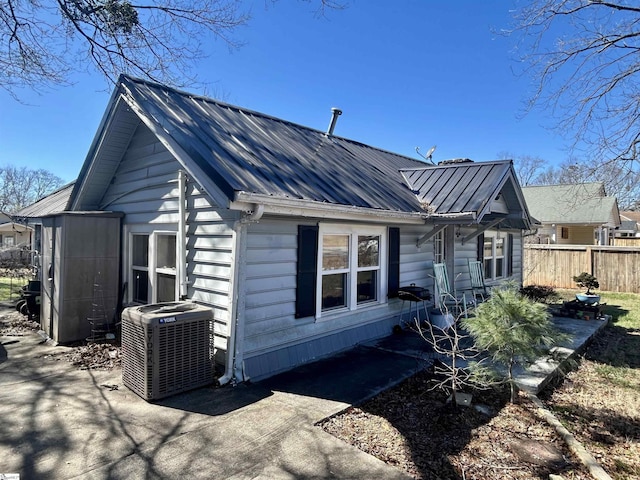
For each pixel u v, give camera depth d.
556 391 4.97
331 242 6.11
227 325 4.69
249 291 4.86
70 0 5.82
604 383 5.30
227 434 3.38
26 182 44.34
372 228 6.87
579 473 3.03
